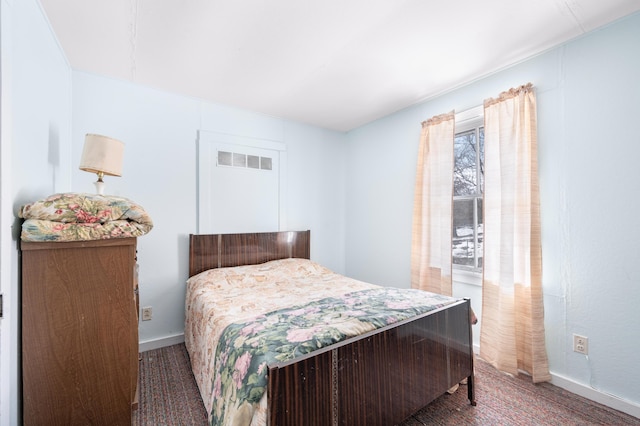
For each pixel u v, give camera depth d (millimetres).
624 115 1685
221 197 2904
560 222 1938
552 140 1974
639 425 1570
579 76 1854
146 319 2504
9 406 1062
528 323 2016
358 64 2184
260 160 3166
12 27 1131
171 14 1622
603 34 1755
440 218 2629
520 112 2068
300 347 1150
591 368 1798
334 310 1618
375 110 3115
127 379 1368
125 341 1366
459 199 2668
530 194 2004
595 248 1794
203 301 1994
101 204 1312
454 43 1918
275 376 1003
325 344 1197
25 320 1179
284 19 1675
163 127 2611
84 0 1495
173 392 1882
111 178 2369
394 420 1381
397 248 3160
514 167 2104
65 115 2031
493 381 1990
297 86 2549
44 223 1179
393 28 1760
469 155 2592
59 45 1884
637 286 1646
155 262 2557
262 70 2270
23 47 1267
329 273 2902
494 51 2010
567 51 1905
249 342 1239
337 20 1688
